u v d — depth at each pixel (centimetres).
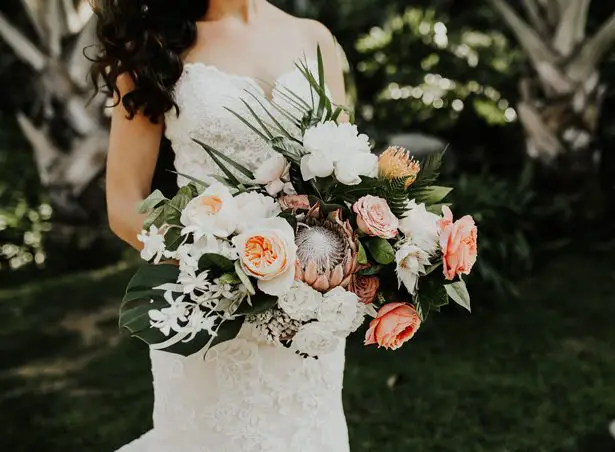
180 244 163
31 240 783
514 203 635
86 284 693
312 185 170
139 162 210
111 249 758
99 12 205
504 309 588
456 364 501
